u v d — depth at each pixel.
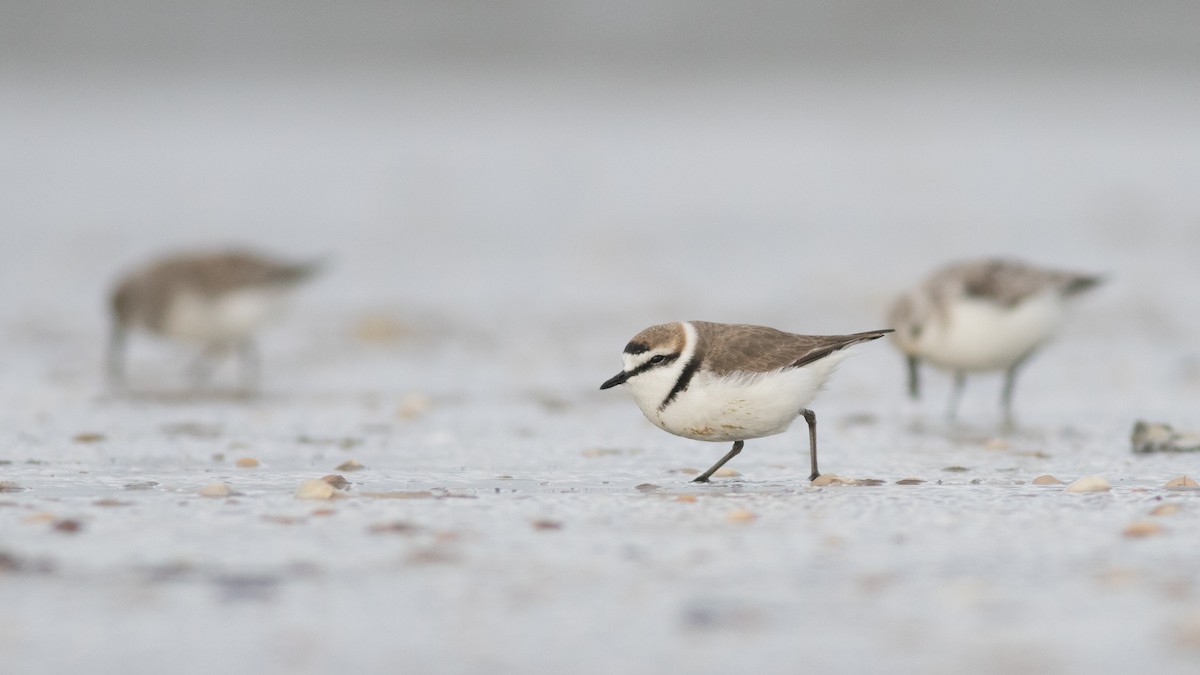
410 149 37.31
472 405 13.12
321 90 47.31
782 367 8.88
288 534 7.09
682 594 6.01
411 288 21.34
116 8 48.16
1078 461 10.16
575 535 7.14
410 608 5.80
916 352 12.98
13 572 6.29
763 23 54.06
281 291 15.94
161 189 30.86
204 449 10.62
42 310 19.34
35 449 10.55
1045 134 40.88
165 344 17.47
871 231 26.86
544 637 5.45
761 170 35.03
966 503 8.12
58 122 39.75
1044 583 6.15
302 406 13.14
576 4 53.12
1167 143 39.06
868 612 5.74
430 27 51.81
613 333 17.67
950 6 55.62
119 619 5.64
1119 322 18.19
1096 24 56.16
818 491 8.66
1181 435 10.70
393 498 8.28
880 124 42.91
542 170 34.59
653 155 37.12
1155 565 6.45
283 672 5.09
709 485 8.98
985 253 24.19
